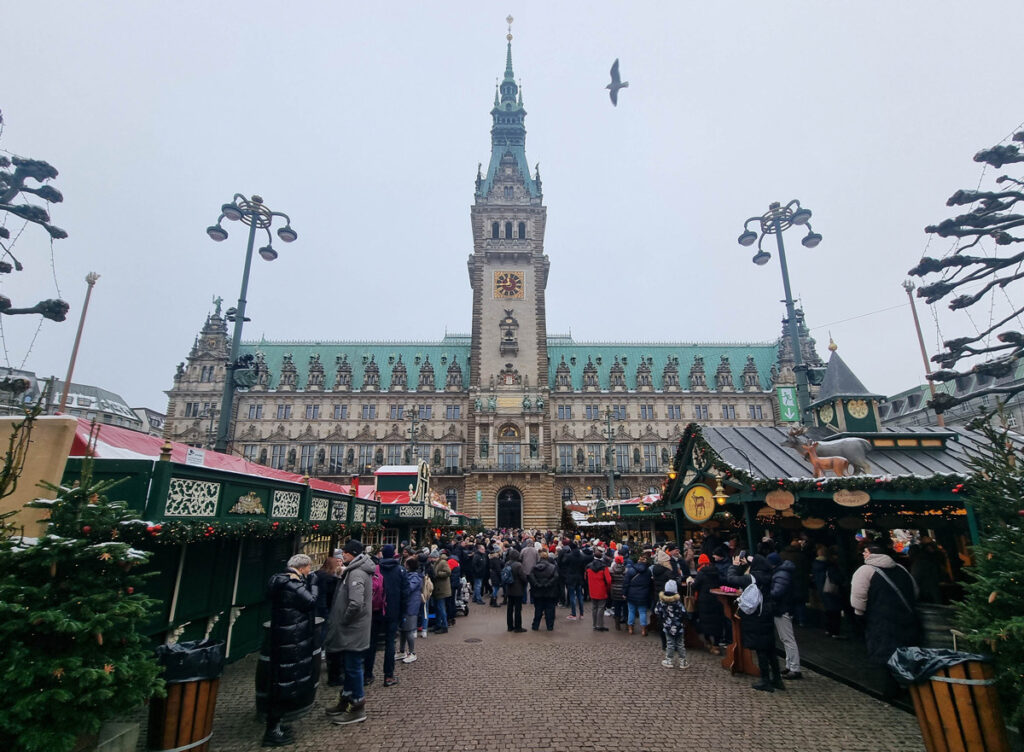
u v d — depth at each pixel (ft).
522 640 48.65
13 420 24.27
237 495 36.65
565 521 158.81
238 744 25.76
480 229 269.23
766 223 77.61
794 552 52.90
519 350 252.42
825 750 24.73
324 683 35.83
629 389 282.77
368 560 30.58
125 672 18.92
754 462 46.09
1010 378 136.87
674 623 38.99
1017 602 22.04
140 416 311.47
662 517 82.23
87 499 20.80
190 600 33.58
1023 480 24.70
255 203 73.67
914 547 43.80
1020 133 48.06
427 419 265.34
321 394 267.80
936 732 21.57
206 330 271.69
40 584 19.21
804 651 41.86
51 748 17.20
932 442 46.85
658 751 24.81
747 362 283.59
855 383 50.80
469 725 28.07
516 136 301.43
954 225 51.85
